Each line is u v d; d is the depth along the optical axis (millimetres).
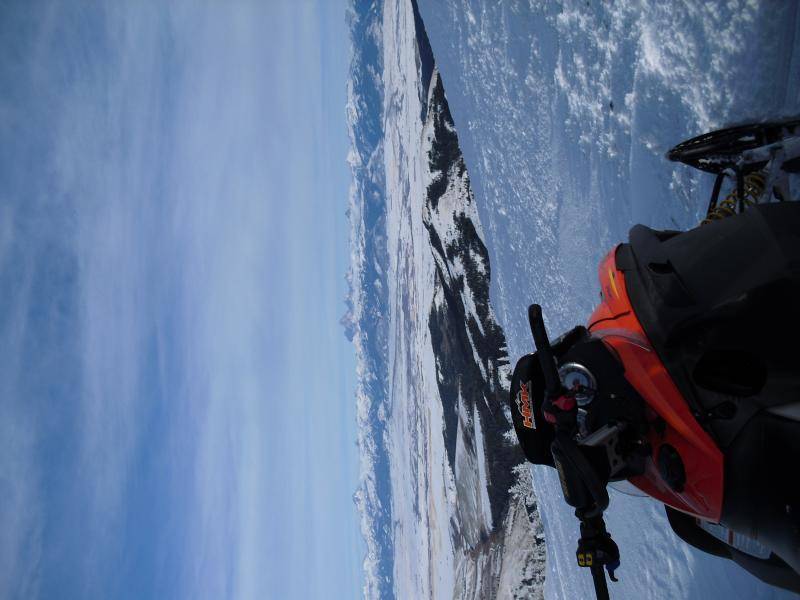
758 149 2768
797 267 1892
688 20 3902
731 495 1837
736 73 3496
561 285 6531
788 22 3160
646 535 4609
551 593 7480
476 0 9523
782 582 1917
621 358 2139
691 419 1936
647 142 4434
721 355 1921
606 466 2053
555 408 2068
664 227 4297
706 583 3820
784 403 1783
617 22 4840
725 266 2020
